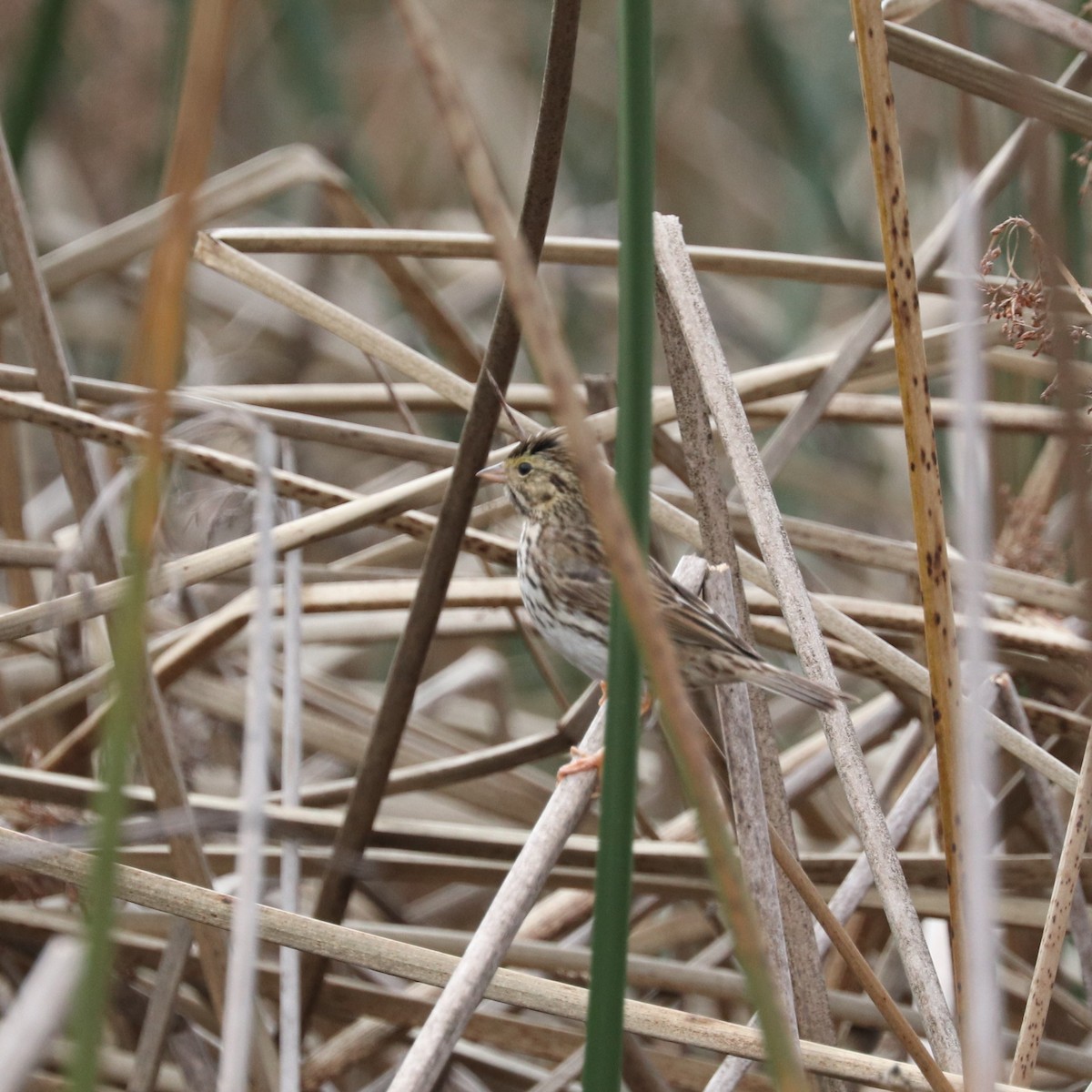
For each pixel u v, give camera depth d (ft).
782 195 69.10
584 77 68.85
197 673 41.39
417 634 29.84
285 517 36.73
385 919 40.73
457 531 29.04
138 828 27.45
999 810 34.40
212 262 33.94
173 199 12.66
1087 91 31.12
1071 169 31.68
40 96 35.32
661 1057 33.14
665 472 52.75
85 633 39.63
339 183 45.52
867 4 20.33
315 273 60.80
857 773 23.52
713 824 14.23
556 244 36.58
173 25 44.47
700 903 37.86
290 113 67.72
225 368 57.36
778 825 25.11
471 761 34.76
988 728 27.14
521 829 40.11
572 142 68.95
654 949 37.65
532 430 34.88
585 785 24.29
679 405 26.71
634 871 33.09
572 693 53.36
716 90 73.31
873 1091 29.14
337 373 62.95
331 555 58.59
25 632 28.81
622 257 16.83
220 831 32.86
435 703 49.93
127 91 64.34
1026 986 35.01
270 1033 31.50
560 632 32.17
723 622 25.40
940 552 21.36
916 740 37.04
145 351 13.23
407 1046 34.96
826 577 56.85
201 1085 29.32
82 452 31.89
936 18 36.11
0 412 31.73
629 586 13.57
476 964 21.38
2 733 35.27
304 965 32.27
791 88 57.47
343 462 59.11
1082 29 26.48
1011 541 37.35
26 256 31.60
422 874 33.50
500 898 22.31
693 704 31.12
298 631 34.01
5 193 31.27
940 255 36.81
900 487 59.26
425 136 72.43
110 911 14.29
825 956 31.48
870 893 31.48
